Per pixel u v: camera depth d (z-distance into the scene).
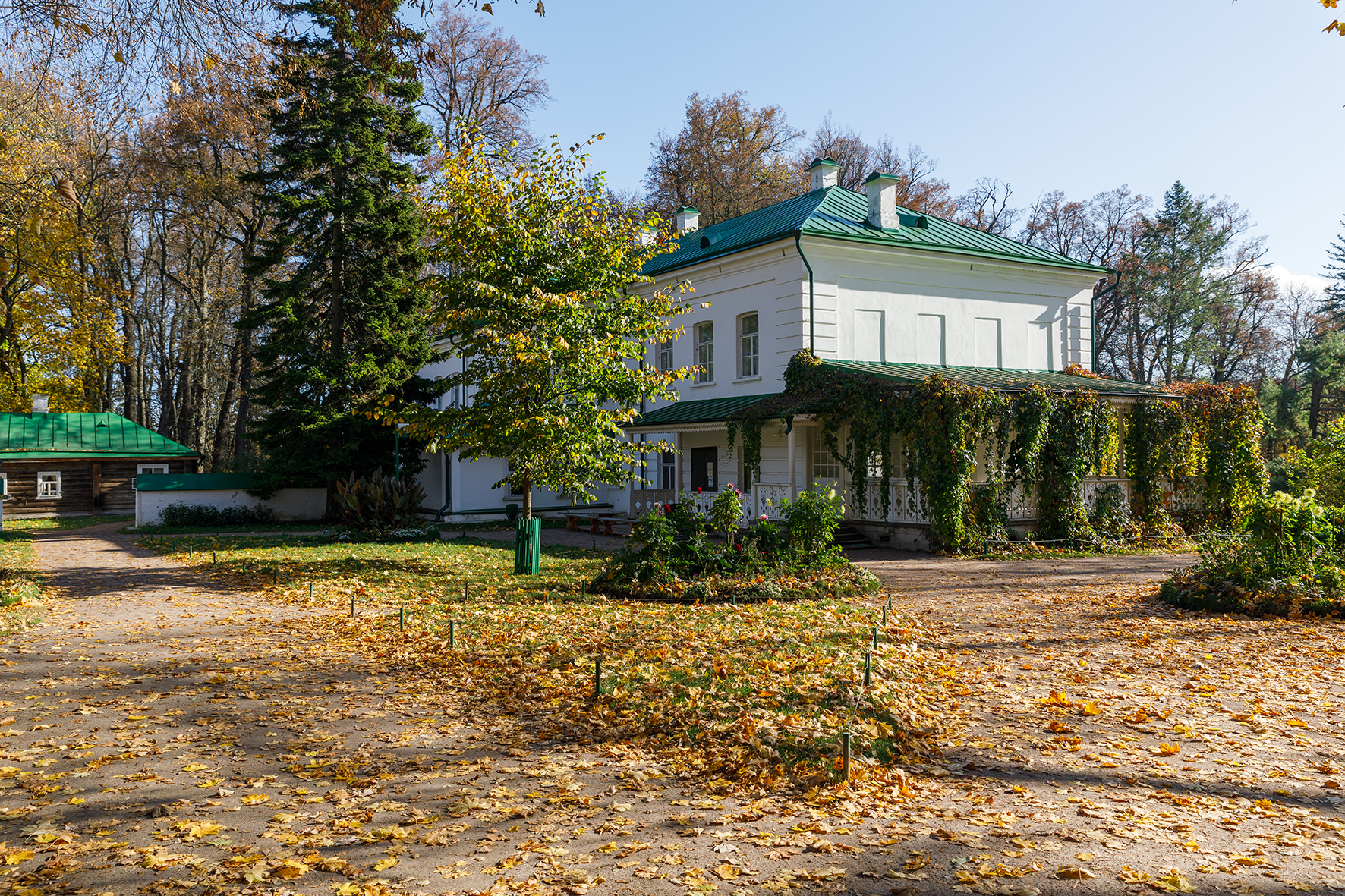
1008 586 13.83
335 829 4.52
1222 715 6.72
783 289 23.33
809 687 6.98
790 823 4.58
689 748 5.87
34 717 6.67
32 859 4.14
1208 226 48.66
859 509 20.69
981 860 4.06
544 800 4.98
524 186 14.44
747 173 44.44
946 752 5.84
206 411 51.34
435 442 15.21
